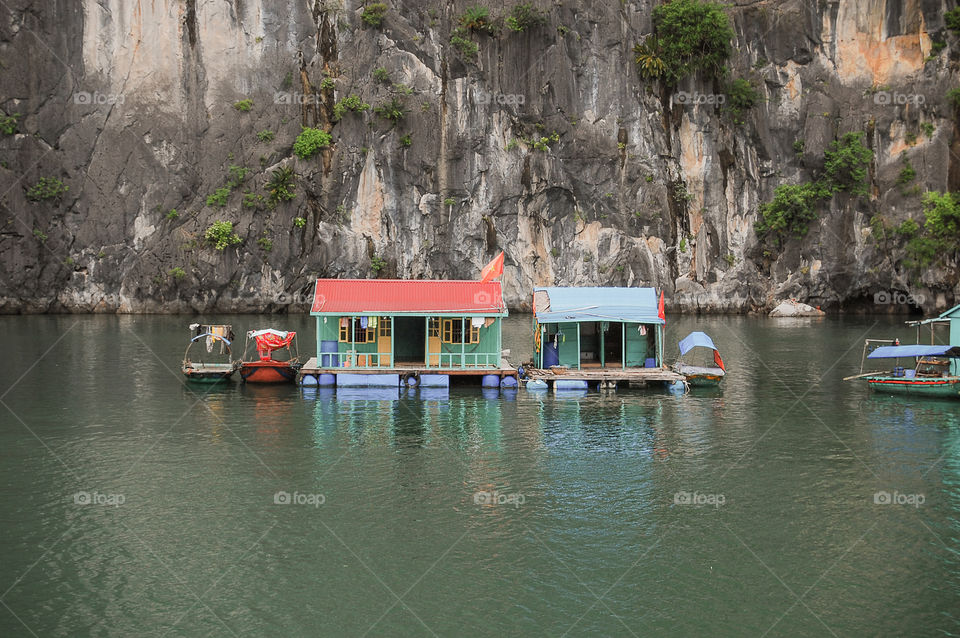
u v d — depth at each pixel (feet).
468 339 135.54
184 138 293.43
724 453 92.07
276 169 294.25
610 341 143.84
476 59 302.86
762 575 60.80
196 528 68.18
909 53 309.01
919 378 127.85
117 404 116.47
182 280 284.41
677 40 305.32
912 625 53.98
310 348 183.01
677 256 311.47
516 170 302.86
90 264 287.28
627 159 309.01
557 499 75.82
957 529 69.15
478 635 52.49
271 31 301.22
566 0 306.35
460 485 79.61
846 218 305.73
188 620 53.88
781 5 314.55
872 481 81.87
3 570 60.49
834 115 310.24
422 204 302.04
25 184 283.59
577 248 307.17
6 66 283.59
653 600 57.06
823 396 128.47
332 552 63.82
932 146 301.63
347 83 300.81
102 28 291.58
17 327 229.04
